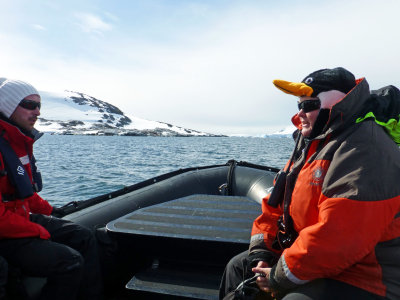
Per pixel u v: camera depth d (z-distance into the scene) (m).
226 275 1.69
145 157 23.67
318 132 1.38
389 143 1.22
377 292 1.15
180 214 2.56
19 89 1.92
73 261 1.76
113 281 2.29
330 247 1.14
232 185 4.20
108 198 3.12
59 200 7.50
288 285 1.26
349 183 1.14
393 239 1.17
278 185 1.65
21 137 1.89
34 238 1.73
